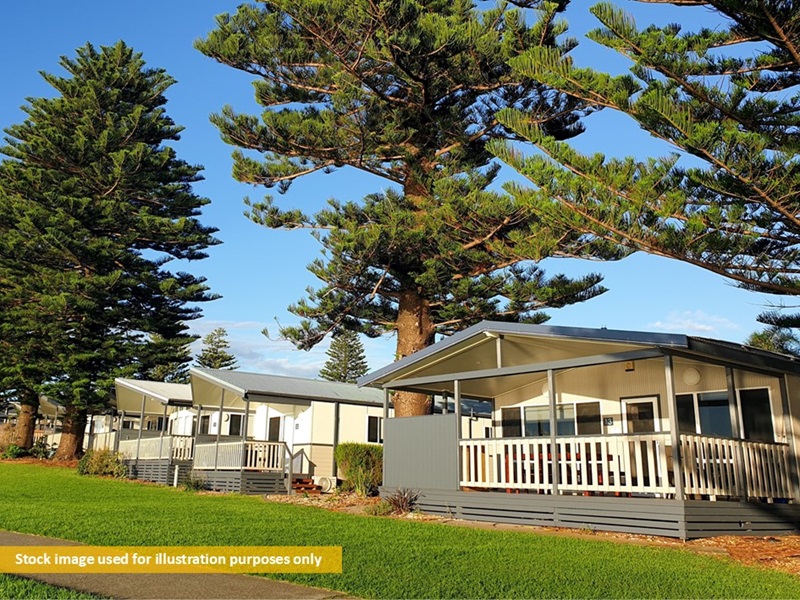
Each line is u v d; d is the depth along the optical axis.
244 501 15.09
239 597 5.72
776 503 11.46
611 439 10.93
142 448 23.03
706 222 9.71
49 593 5.57
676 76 9.94
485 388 15.67
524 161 10.48
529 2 20.00
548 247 16.33
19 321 28.59
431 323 19.84
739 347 11.20
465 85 19.36
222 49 19.56
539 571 6.99
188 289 30.50
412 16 16.86
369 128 18.89
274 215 19.88
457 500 12.45
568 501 11.05
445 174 19.02
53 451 31.94
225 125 19.70
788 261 11.34
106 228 29.70
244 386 18.81
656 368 13.58
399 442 13.77
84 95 31.47
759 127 10.41
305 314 19.95
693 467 10.28
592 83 10.29
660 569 7.25
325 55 19.55
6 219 30.14
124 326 30.22
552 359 13.77
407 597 5.84
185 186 33.12
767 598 6.06
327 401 19.88
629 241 10.22
